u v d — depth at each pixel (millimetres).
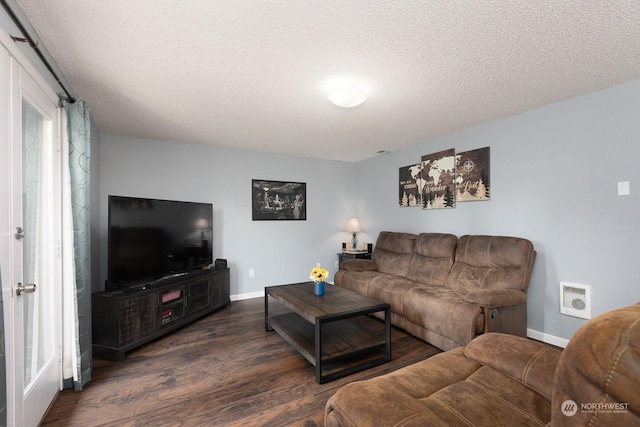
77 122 2039
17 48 1440
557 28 1625
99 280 3334
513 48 1822
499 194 3141
